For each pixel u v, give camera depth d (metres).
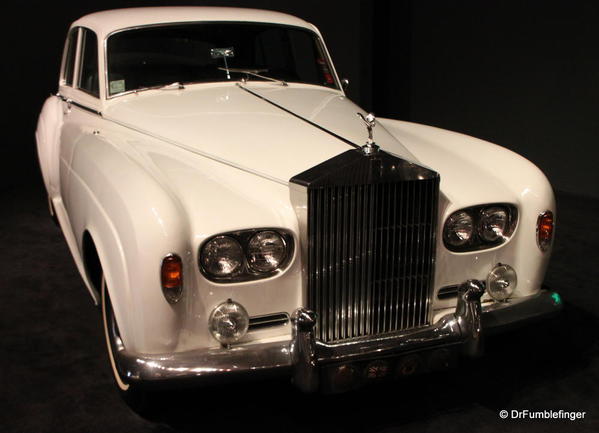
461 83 6.06
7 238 4.27
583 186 5.14
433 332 2.20
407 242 2.23
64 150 3.12
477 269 2.41
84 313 3.17
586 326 3.05
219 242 2.01
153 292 1.96
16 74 5.75
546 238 2.48
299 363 2.03
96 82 3.19
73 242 3.18
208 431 2.27
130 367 2.01
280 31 3.49
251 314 2.11
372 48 6.72
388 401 2.46
